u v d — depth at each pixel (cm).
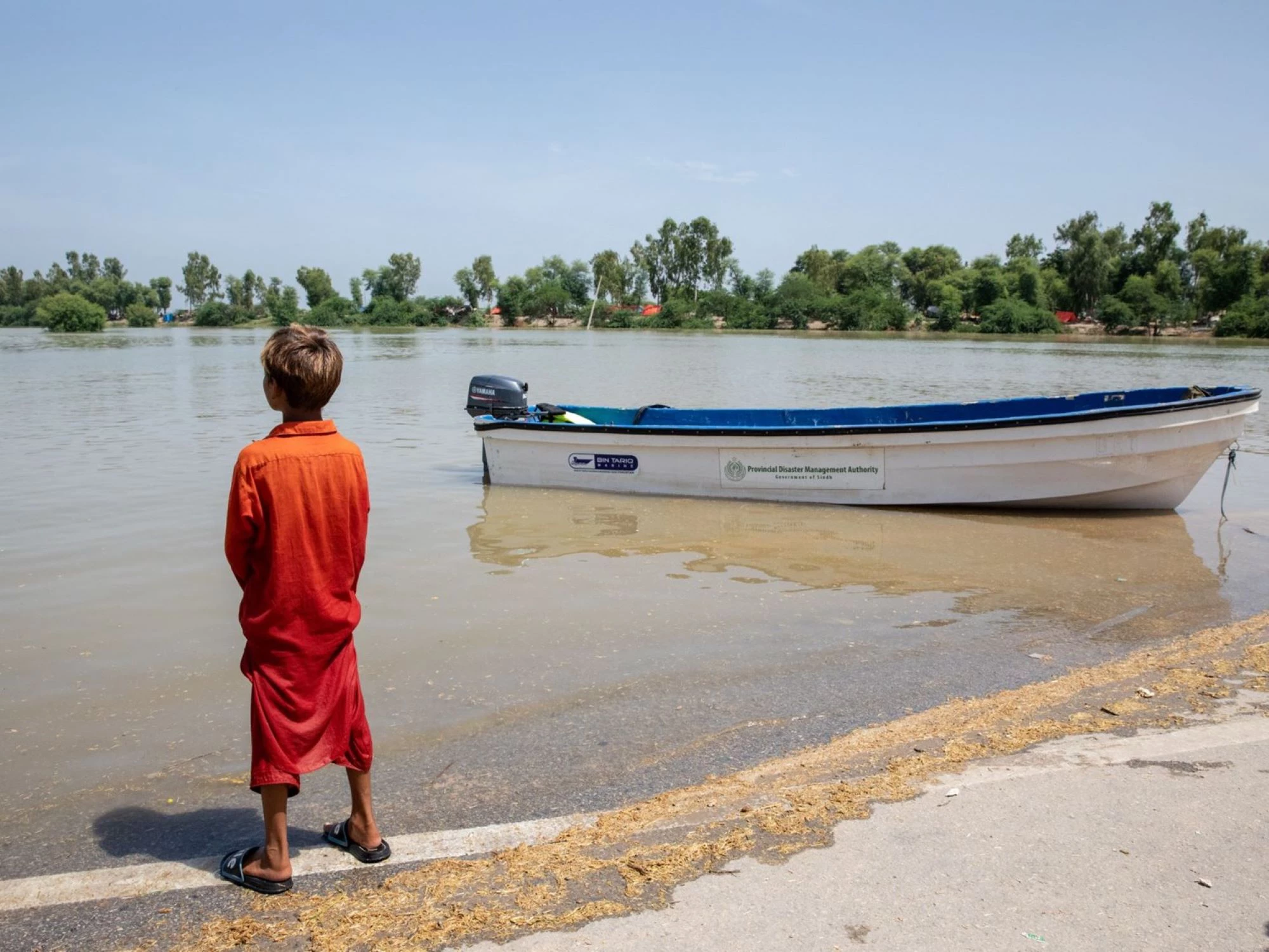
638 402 2258
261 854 348
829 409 1227
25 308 13662
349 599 335
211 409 2103
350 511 328
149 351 5119
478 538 937
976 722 473
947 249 12875
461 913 310
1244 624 648
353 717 340
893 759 427
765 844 347
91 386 2730
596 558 859
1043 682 544
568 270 12600
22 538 914
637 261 12862
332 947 295
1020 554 870
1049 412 1139
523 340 6931
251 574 323
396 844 367
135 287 14875
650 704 525
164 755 470
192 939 304
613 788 422
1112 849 336
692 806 388
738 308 10525
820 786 397
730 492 1132
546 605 711
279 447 315
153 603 718
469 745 474
